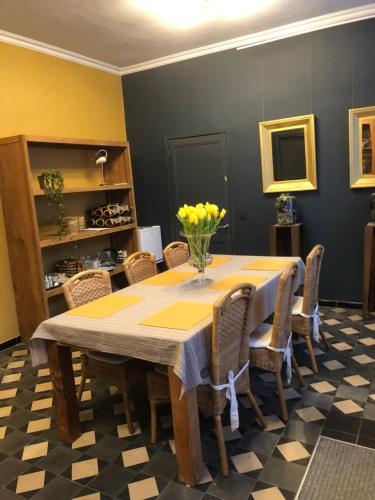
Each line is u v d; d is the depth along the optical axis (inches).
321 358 122.0
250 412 97.0
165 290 105.7
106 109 194.1
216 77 179.5
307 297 108.8
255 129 175.0
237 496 72.2
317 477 75.1
